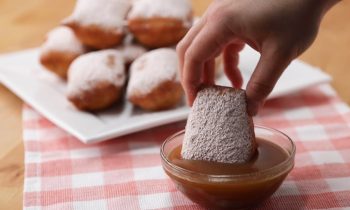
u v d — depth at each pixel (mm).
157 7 686
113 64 644
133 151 550
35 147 555
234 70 518
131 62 682
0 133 592
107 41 688
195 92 465
